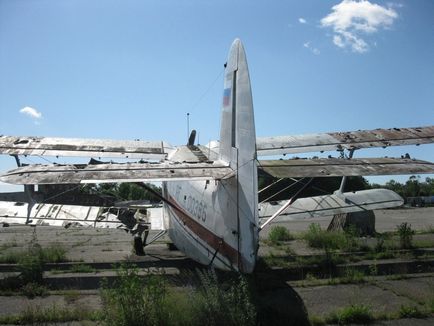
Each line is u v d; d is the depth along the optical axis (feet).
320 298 23.50
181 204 32.55
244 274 22.38
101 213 39.04
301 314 20.68
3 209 38.19
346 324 19.40
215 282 20.08
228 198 24.16
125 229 38.63
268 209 33.63
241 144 23.06
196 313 17.78
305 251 38.86
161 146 39.34
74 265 34.09
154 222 40.37
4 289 26.66
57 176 19.15
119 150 37.42
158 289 18.40
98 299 24.25
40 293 25.66
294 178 20.38
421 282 26.48
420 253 35.27
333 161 22.33
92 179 19.04
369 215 49.83
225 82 26.14
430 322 19.45
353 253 35.70
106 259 38.32
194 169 22.62
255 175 21.48
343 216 50.80
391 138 29.35
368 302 22.58
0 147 34.58
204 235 27.58
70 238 59.16
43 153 34.47
